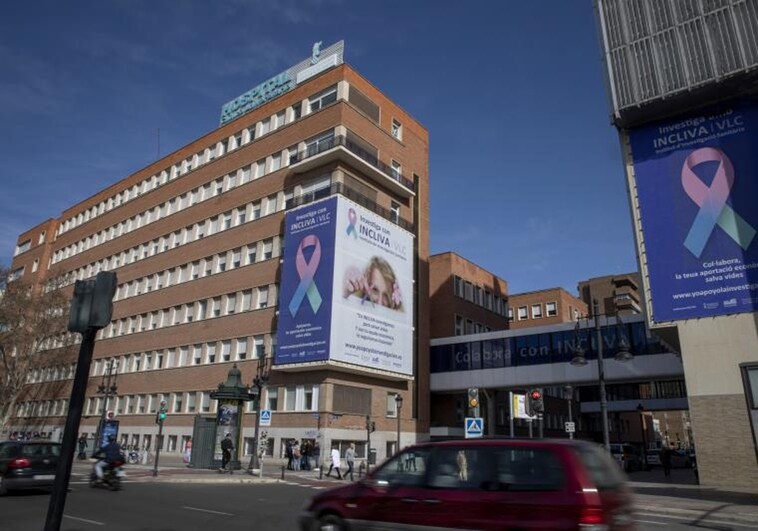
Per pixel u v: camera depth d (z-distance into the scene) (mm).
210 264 46969
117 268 58438
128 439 48188
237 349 41500
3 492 15812
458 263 55719
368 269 37719
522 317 76125
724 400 21109
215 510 13805
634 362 38344
